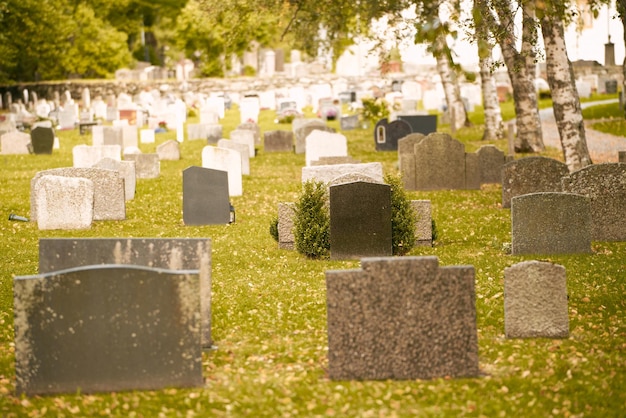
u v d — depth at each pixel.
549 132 44.53
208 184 22.77
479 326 13.78
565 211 18.27
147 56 89.44
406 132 39.53
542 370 11.56
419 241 19.89
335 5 36.44
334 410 10.33
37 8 70.75
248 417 10.24
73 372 11.00
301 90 66.31
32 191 23.39
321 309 14.90
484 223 22.38
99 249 12.36
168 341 11.05
